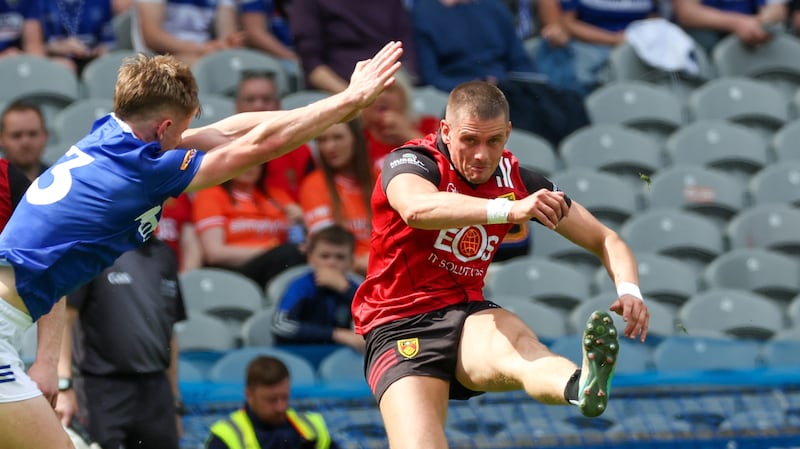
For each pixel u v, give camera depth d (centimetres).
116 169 1689
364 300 1877
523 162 3684
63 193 1700
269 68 3784
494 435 2927
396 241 1803
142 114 1714
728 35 4394
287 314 2970
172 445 2509
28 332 2755
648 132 4038
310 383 2922
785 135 4059
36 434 1703
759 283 3591
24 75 3566
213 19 3856
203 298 3116
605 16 4231
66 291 1738
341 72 3681
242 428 2445
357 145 3284
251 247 3253
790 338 3359
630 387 3034
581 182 3678
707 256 3669
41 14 3738
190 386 2866
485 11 3903
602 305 3275
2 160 1916
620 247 1812
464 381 1789
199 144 1794
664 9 4394
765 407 3033
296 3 3703
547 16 4200
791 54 4297
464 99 1717
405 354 1797
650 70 4166
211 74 3734
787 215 3753
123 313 2438
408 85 3388
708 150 3969
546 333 3222
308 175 3319
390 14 3759
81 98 3638
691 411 3009
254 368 2455
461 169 1747
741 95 4141
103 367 2428
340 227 3027
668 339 3244
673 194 3800
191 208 3262
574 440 2920
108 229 1703
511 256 3284
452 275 1820
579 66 4125
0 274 1697
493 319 1781
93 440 2402
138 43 3759
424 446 1708
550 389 1625
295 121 1662
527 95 3825
